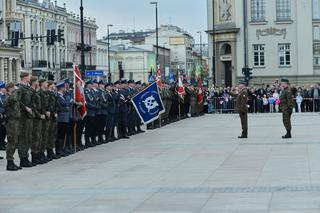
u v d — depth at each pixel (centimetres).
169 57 16125
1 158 2077
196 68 12388
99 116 2423
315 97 4888
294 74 7062
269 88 5162
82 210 1149
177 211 1106
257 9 7119
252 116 4306
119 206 1171
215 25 7300
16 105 1755
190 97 4419
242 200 1180
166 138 2667
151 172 1619
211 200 1195
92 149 2278
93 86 2397
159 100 2847
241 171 1580
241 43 7112
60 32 5225
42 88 1925
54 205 1204
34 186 1446
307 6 6994
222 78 7319
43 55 9731
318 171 1542
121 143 2486
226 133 2870
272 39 7106
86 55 11731
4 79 7856
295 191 1259
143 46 14650
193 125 3516
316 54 7044
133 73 14288
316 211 1061
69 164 1853
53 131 1966
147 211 1117
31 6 9206
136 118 2925
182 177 1511
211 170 1617
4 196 1316
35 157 1866
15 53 8188
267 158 1839
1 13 8350
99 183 1460
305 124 3312
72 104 2162
